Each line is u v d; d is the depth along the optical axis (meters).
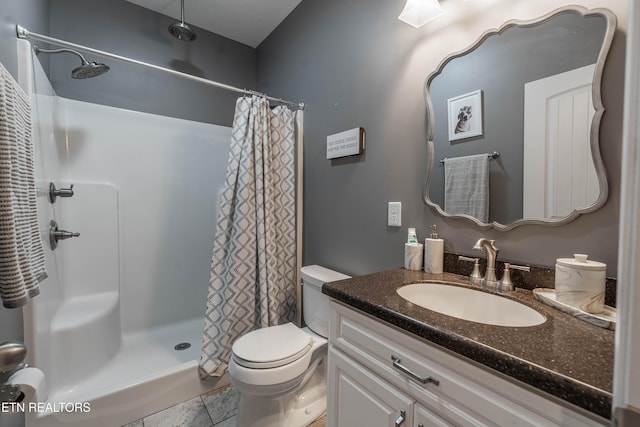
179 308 2.28
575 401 0.46
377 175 1.46
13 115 0.84
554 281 0.88
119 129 2.03
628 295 0.28
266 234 1.79
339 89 1.69
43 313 1.32
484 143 1.05
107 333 1.69
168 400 1.51
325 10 1.79
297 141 2.00
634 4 0.29
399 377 0.76
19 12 1.21
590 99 0.82
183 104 2.28
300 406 1.50
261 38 2.47
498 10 1.02
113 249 1.98
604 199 0.79
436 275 1.13
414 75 1.28
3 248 0.73
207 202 2.40
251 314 1.75
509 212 1.00
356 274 1.59
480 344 0.58
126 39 2.04
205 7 2.09
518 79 0.97
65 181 1.83
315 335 1.58
